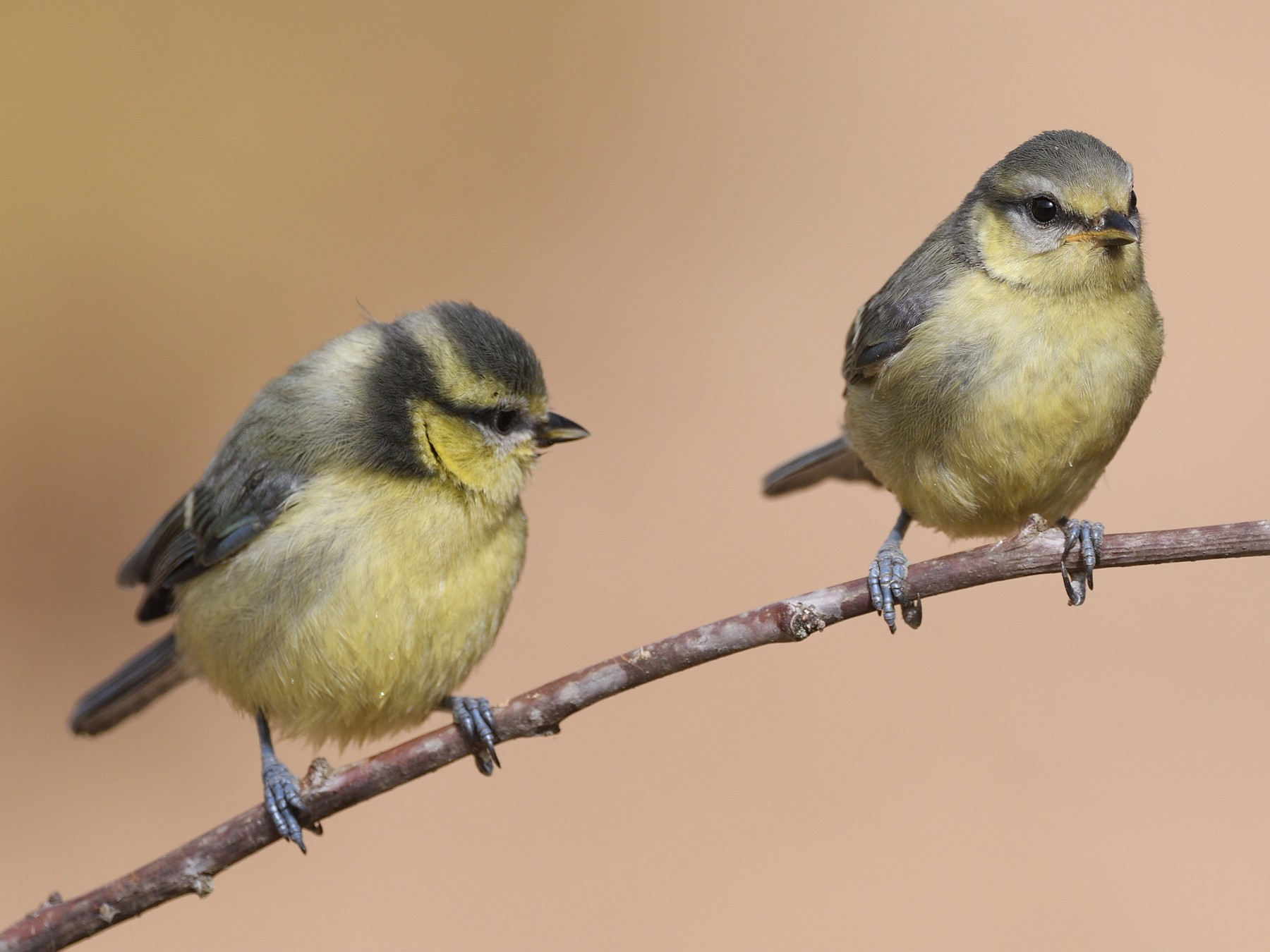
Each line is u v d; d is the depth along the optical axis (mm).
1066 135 9562
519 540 9633
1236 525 7152
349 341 9852
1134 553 7312
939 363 9273
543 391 9680
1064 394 9000
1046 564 7461
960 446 9289
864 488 16531
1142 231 9461
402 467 9102
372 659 9023
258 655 9141
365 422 9188
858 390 10062
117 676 10844
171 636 10844
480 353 9336
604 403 17328
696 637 7727
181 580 9734
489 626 9422
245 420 9781
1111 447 9312
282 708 9344
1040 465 9180
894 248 18484
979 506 9500
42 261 18781
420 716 9531
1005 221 9266
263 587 9055
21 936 7590
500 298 18219
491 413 9328
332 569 8938
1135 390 9164
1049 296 9047
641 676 7777
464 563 9211
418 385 9227
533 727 7980
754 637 7645
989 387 9109
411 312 10047
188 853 7973
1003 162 9578
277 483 9172
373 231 19266
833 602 7629
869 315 10016
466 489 9227
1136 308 9133
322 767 8203
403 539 9008
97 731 10945
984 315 9195
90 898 7770
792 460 11867
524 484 9664
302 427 9320
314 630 8961
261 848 8125
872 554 15703
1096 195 8914
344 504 9031
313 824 8180
